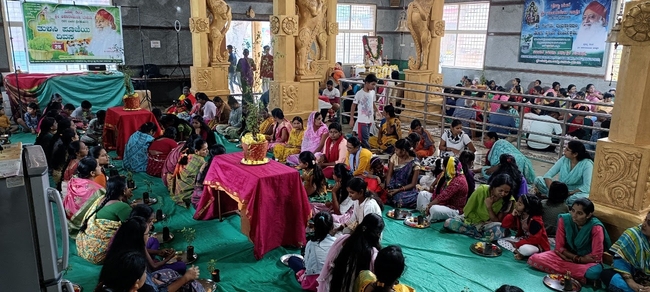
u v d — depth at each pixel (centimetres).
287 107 749
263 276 336
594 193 373
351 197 368
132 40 1077
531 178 500
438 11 937
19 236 161
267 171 368
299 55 749
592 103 542
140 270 208
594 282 320
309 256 308
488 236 389
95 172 399
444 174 442
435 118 955
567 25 1003
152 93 1090
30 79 804
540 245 362
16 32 946
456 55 1283
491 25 1166
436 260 360
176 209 458
